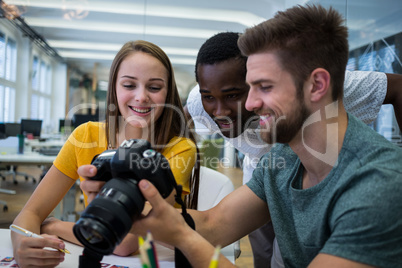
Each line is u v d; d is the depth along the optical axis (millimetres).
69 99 12500
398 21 2438
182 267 631
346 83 1081
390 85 1084
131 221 517
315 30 585
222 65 868
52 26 8188
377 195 524
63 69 12297
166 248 868
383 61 2570
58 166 982
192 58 10672
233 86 880
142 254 401
